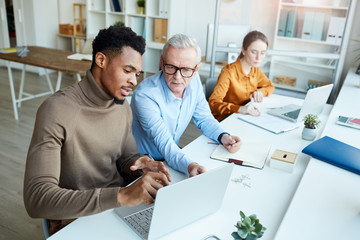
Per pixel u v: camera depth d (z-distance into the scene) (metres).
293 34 3.98
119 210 1.15
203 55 4.99
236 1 3.78
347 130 1.97
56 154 1.10
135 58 1.15
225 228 1.10
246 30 3.80
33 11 5.82
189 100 1.83
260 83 2.82
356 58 4.15
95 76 1.20
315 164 1.54
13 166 2.88
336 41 3.86
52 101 1.13
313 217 1.13
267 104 2.55
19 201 2.41
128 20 5.07
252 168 1.51
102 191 1.00
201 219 1.14
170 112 1.75
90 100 1.20
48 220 1.33
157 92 1.69
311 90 2.03
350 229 1.08
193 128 3.99
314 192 1.29
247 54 2.48
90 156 1.27
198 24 4.91
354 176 1.43
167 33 4.82
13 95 3.89
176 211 1.02
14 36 6.71
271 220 1.14
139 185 1.00
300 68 4.26
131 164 1.42
